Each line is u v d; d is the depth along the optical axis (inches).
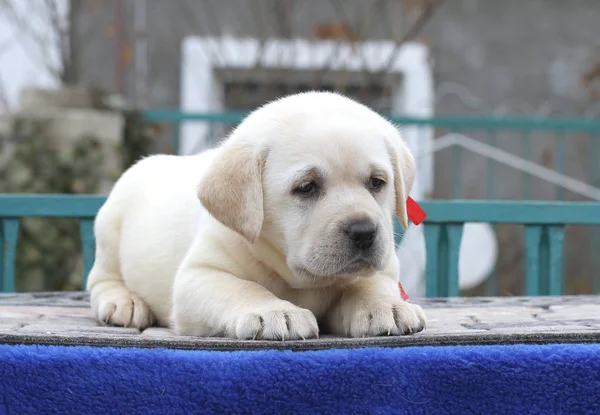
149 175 238.4
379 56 561.3
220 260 187.8
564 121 502.3
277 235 183.0
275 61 564.7
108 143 441.7
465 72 594.6
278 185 180.2
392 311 170.6
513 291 515.2
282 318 162.4
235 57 567.8
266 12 568.7
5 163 427.8
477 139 587.2
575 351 153.9
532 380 152.3
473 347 154.6
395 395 150.0
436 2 533.3
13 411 146.9
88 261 298.4
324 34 552.4
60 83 523.8
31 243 418.6
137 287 222.1
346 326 176.4
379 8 554.9
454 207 294.2
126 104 482.9
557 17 604.1
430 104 571.2
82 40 577.3
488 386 152.0
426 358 151.5
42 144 429.1
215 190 180.7
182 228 212.5
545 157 578.6
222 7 582.9
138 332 186.7
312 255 173.8
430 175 541.0
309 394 148.2
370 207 174.9
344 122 184.2
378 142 186.5
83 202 295.9
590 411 153.1
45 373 147.8
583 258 562.3
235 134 191.6
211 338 161.3
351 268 173.0
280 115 186.7
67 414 147.6
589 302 244.1
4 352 148.6
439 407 151.5
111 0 577.3
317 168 176.6
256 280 189.8
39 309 229.5
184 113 483.8
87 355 148.9
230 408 147.6
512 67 600.7
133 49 576.1
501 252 517.0
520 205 294.2
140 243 222.1
